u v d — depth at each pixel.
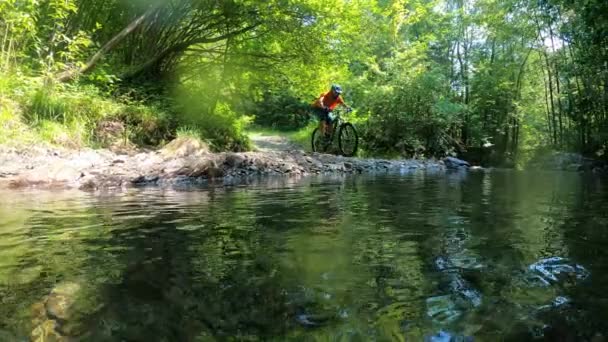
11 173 5.80
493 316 1.43
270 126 30.75
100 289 1.69
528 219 3.26
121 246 2.38
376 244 2.42
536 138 25.45
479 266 1.99
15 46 8.80
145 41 12.56
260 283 1.75
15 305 1.52
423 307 1.51
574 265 2.00
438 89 18.02
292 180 7.02
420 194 5.02
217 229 2.86
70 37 10.65
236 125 12.92
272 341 1.26
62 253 2.23
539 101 24.92
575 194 5.18
